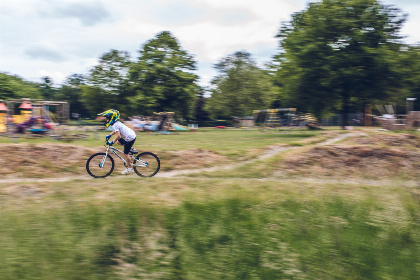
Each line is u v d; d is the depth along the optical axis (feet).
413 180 37.83
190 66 139.44
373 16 79.36
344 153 41.68
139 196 27.86
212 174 35.86
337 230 27.50
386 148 42.80
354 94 85.92
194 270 22.84
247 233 26.21
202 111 205.67
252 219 27.50
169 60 134.31
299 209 29.32
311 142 50.98
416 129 64.34
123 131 31.04
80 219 24.72
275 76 95.61
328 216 29.01
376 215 29.76
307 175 37.50
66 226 24.02
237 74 171.01
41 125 60.80
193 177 34.76
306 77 83.30
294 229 27.22
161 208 26.71
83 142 55.83
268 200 29.81
